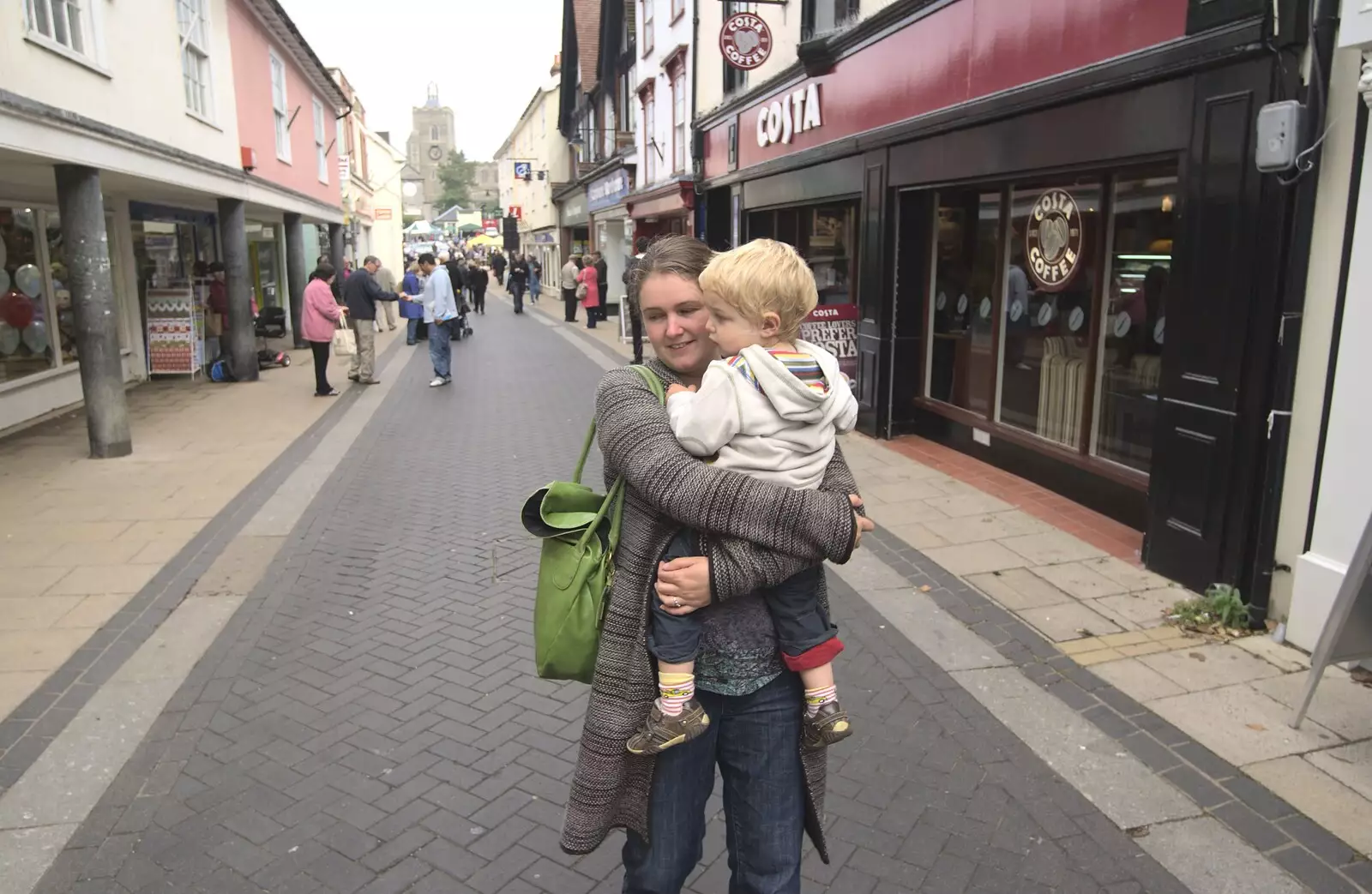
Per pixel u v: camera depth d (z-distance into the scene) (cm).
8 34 658
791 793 203
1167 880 281
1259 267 436
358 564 562
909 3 764
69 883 280
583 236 3509
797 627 194
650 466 176
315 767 342
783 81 1091
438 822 311
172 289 1318
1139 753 348
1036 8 609
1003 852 296
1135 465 617
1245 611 450
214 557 571
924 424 884
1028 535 598
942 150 744
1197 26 461
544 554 198
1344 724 364
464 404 1146
